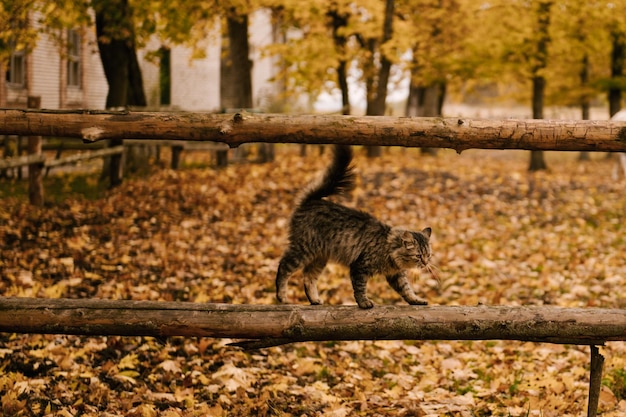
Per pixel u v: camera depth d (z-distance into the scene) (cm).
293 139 400
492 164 2064
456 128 395
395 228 470
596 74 2223
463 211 1232
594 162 2402
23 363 543
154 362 583
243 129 398
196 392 536
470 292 825
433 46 1912
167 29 1342
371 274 464
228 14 1429
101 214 1056
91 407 486
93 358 574
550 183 1533
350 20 1697
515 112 3769
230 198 1206
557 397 532
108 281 775
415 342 682
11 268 777
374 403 532
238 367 589
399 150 2359
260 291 791
